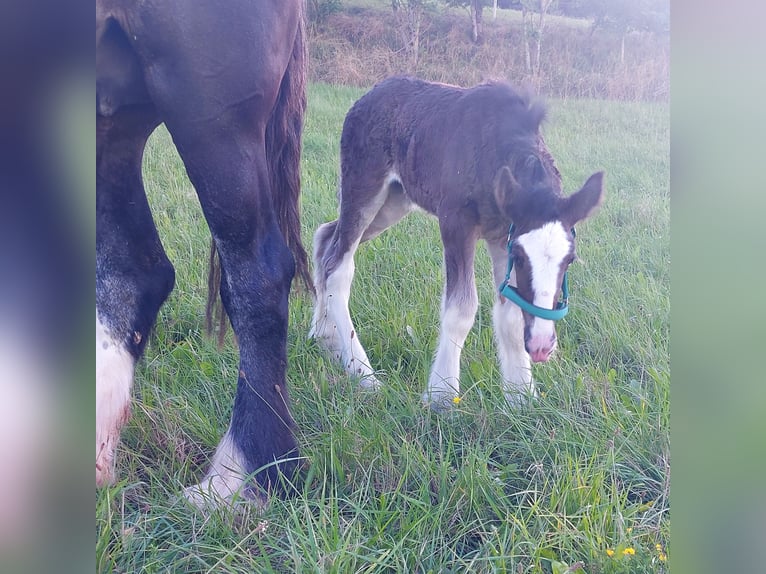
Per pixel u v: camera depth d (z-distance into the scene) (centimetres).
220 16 139
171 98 142
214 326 174
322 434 166
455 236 204
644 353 194
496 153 197
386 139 225
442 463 158
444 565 145
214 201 148
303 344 200
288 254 157
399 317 215
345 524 149
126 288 162
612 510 156
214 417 171
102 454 150
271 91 150
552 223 175
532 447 171
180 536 143
